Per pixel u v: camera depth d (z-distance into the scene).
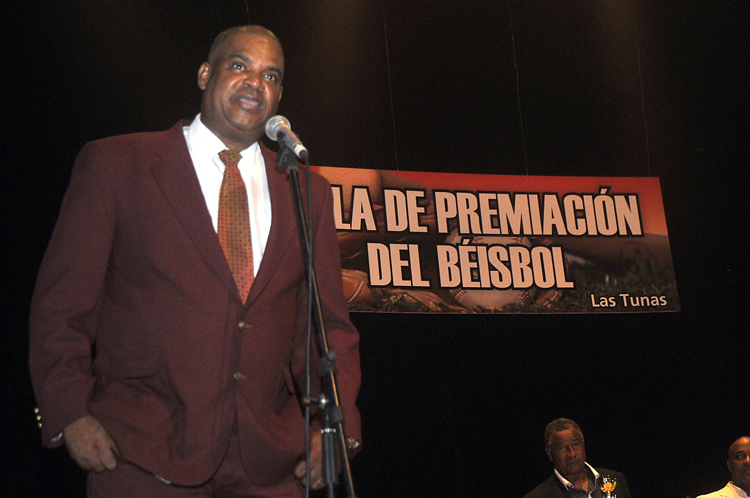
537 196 5.69
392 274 5.24
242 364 1.77
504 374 5.64
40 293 1.71
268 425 1.79
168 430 1.69
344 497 5.09
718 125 6.27
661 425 5.82
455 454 5.43
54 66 4.84
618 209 5.80
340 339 1.98
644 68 6.26
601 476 4.25
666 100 6.24
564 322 5.84
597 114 6.09
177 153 1.88
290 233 1.92
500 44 6.04
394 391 5.42
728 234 6.14
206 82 2.07
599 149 6.02
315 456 1.86
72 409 1.60
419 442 5.39
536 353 5.74
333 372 1.56
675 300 5.68
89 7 4.98
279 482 1.81
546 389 5.70
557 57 6.13
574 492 4.37
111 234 1.78
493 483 5.45
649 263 5.73
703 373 5.94
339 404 1.54
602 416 5.74
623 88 6.19
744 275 6.10
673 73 6.30
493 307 5.39
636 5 6.36
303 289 2.00
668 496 5.70
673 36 6.36
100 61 4.93
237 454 1.75
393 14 5.85
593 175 5.95
